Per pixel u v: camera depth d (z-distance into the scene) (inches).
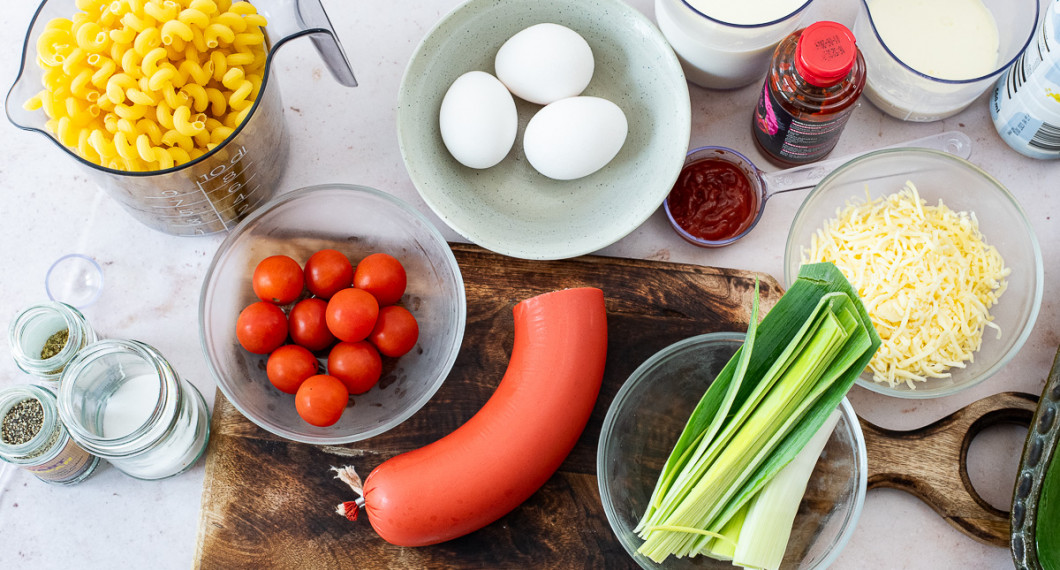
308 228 48.4
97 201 50.1
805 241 48.3
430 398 46.1
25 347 45.1
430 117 47.2
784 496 41.9
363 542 45.3
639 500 45.8
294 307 45.1
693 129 51.0
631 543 44.3
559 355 41.9
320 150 50.8
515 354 43.7
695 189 48.8
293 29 42.5
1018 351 44.8
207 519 45.3
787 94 43.1
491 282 47.8
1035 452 41.4
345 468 46.0
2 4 51.8
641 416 46.2
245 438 45.8
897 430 46.0
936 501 44.5
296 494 45.6
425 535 42.1
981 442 46.5
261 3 43.0
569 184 49.1
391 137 50.9
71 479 45.9
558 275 47.7
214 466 45.6
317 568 45.1
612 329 47.3
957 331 45.1
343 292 43.4
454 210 45.6
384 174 50.6
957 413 44.9
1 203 50.0
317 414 42.8
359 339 43.9
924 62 47.1
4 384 48.6
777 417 39.7
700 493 40.2
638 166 48.3
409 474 41.6
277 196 49.6
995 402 44.8
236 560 45.1
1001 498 45.9
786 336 41.1
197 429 45.6
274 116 45.4
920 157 46.1
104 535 46.8
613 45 48.3
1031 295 45.2
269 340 44.2
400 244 49.3
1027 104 45.3
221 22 41.1
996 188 45.7
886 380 45.6
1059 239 48.9
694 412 41.0
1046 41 42.1
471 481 41.3
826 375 39.2
